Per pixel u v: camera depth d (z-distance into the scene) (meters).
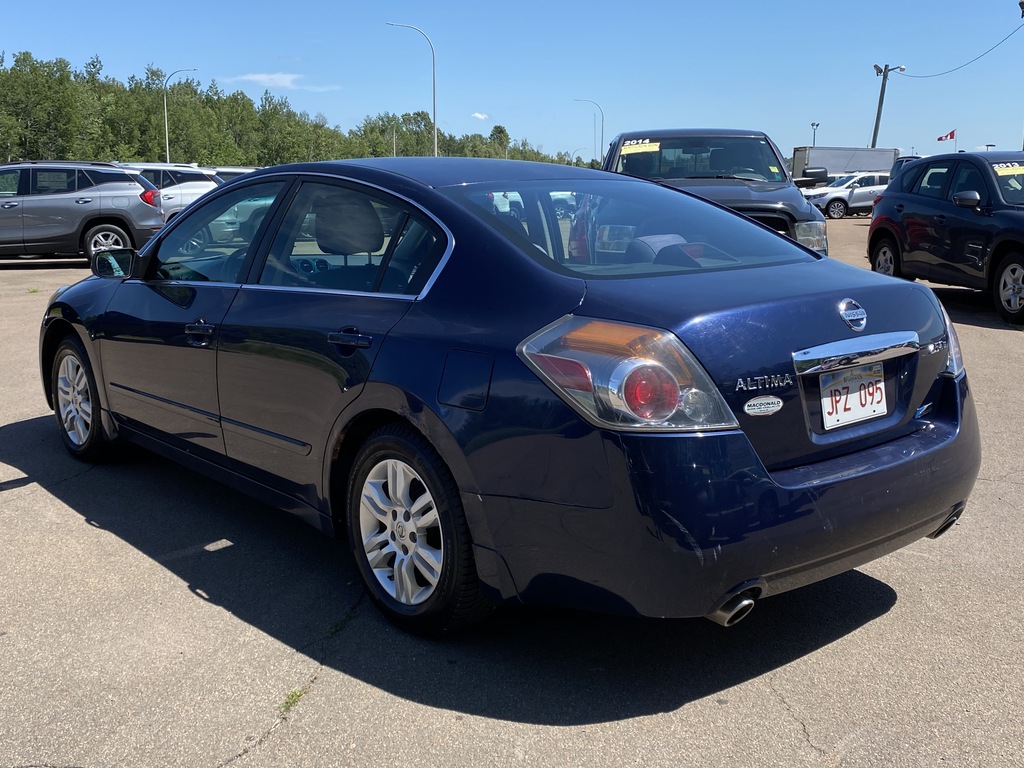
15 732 2.56
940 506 2.93
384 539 3.17
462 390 2.74
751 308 2.62
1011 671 2.89
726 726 2.60
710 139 10.21
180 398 4.05
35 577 3.58
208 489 4.64
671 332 2.49
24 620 3.22
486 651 3.03
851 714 2.66
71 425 5.04
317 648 3.04
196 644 3.07
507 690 2.79
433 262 3.06
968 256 10.16
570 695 2.77
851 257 17.22
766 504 2.51
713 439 2.46
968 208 10.16
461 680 2.85
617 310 2.59
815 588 3.50
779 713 2.67
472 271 2.93
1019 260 9.43
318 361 3.24
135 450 5.08
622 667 2.93
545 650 3.04
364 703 2.72
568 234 3.14
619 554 2.47
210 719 2.63
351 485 3.24
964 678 2.85
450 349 2.81
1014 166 10.20
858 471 2.70
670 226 3.43
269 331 3.47
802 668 2.92
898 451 2.86
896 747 2.50
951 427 3.05
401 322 3.00
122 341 4.39
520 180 3.50
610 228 3.28
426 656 2.99
